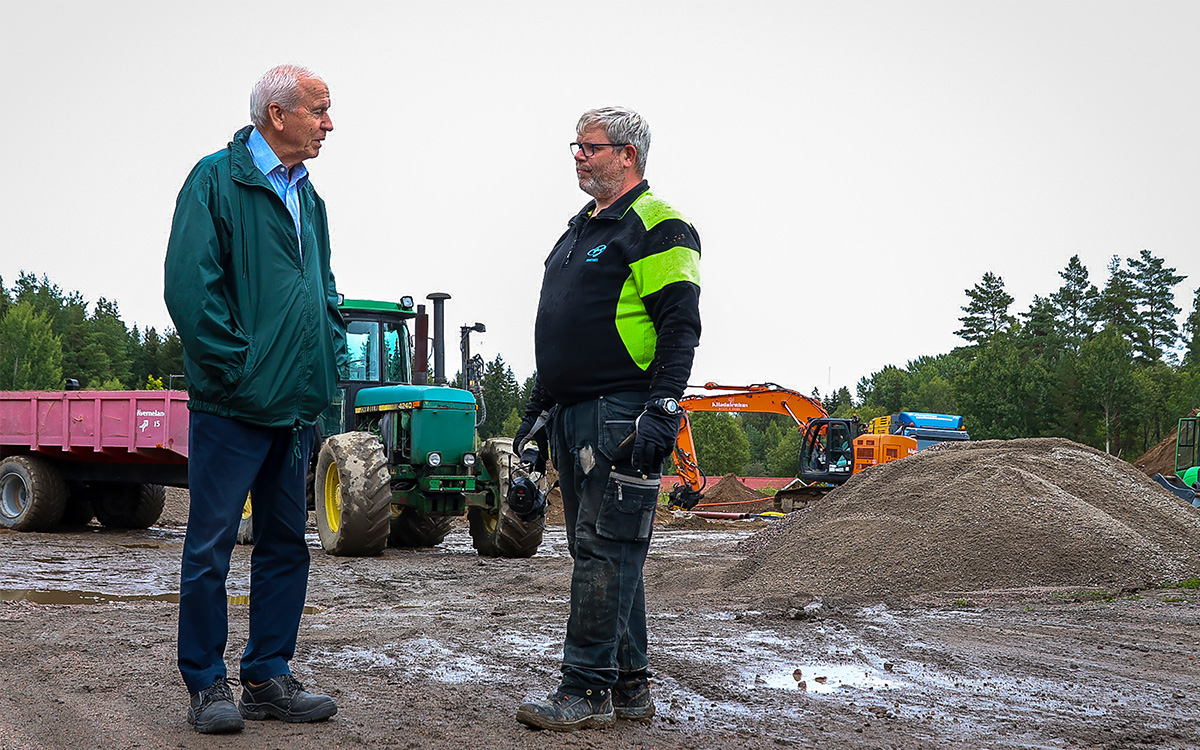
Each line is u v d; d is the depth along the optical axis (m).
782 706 3.72
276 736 3.11
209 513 3.19
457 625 5.62
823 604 6.96
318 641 4.99
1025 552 7.88
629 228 3.33
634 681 3.46
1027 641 5.34
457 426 11.28
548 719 3.22
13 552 10.58
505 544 10.93
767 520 20.81
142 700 3.55
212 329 3.11
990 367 62.09
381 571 9.31
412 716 3.40
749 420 114.44
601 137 3.38
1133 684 4.26
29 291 104.25
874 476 9.71
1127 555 7.84
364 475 10.55
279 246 3.32
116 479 13.34
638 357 3.34
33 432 13.53
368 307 12.68
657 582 8.48
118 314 108.06
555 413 3.57
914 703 3.82
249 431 3.26
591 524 3.33
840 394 123.00
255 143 3.37
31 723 3.22
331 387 3.54
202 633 3.18
